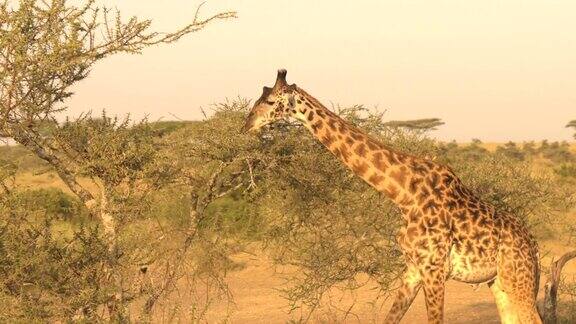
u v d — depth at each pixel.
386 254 14.68
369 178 11.97
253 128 12.11
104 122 12.83
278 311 18.97
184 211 13.46
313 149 14.30
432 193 11.78
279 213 14.57
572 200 17.08
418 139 15.82
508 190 15.99
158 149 13.47
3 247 11.20
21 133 11.91
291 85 12.08
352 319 18.22
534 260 12.09
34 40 11.23
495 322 18.33
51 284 11.36
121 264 11.78
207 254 13.22
